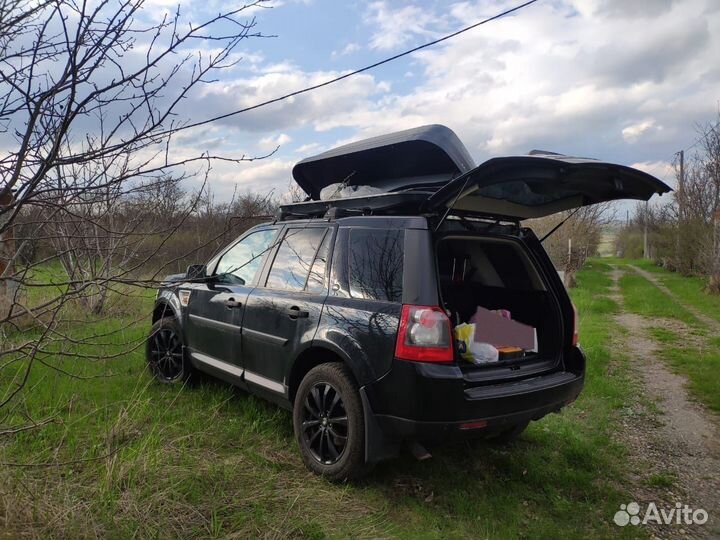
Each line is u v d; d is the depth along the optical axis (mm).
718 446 4566
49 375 4859
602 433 4707
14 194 2285
